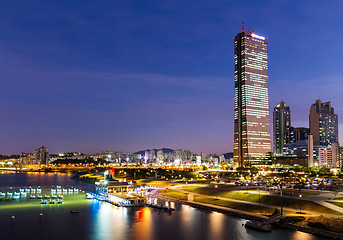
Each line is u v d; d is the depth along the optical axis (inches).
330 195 7800.2
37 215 7534.5
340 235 5098.4
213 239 5452.8
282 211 6343.5
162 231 5984.3
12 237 5753.0
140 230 6082.7
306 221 5841.5
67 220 6993.1
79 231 6087.6
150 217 7150.6
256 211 7032.5
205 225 6304.1
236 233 5703.7
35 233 5984.3
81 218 7190.0
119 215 7460.6
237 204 7780.5
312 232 5452.8
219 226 6200.8
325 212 6284.5
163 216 7224.4
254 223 5915.4
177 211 7751.0
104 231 6067.9
